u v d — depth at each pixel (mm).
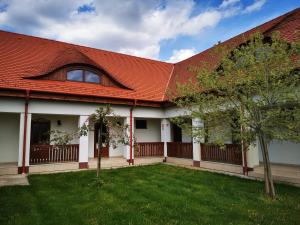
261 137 6730
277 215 5328
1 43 12625
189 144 13031
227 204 6082
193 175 9961
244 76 6449
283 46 6223
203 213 5461
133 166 12641
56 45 14773
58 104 11102
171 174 10211
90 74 12914
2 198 6559
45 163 10781
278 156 11469
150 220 5047
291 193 7020
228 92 6707
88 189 7586
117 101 12602
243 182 8578
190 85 7746
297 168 9367
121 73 15391
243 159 9781
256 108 6449
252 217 5211
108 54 16922
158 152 14625
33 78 11047
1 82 9844
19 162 10055
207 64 7855
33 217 5211
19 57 12164
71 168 11234
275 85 6062
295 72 6230
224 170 10734
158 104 14164
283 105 6199
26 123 10250
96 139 14086
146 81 15828
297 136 5762
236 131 6750
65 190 7457
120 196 6820
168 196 6793
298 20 10500
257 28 13656
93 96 11742
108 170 11148
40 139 12352
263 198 6578
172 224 4820
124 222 4934
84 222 4945
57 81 11734
